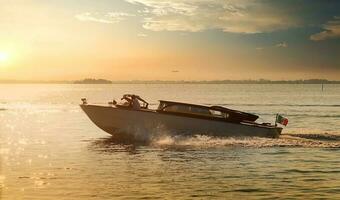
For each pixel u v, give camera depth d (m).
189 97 147.88
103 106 34.53
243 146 30.98
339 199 17.67
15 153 29.34
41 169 23.78
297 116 61.75
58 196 18.25
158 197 18.03
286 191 18.97
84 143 34.03
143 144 33.00
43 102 111.06
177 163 25.39
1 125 50.09
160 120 33.50
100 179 21.28
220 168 23.91
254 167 24.12
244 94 185.88
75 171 23.20
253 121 34.06
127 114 34.03
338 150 29.42
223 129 33.34
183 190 19.12
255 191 18.98
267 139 33.19
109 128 34.88
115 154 28.61
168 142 33.41
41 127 47.56
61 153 29.25
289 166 24.31
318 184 20.19
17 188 19.56
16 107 87.94
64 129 45.28
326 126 46.69
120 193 18.67
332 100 119.69
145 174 22.41
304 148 30.12
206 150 29.72
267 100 120.19
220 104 98.44
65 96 165.50
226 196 18.20
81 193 18.69
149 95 174.00
